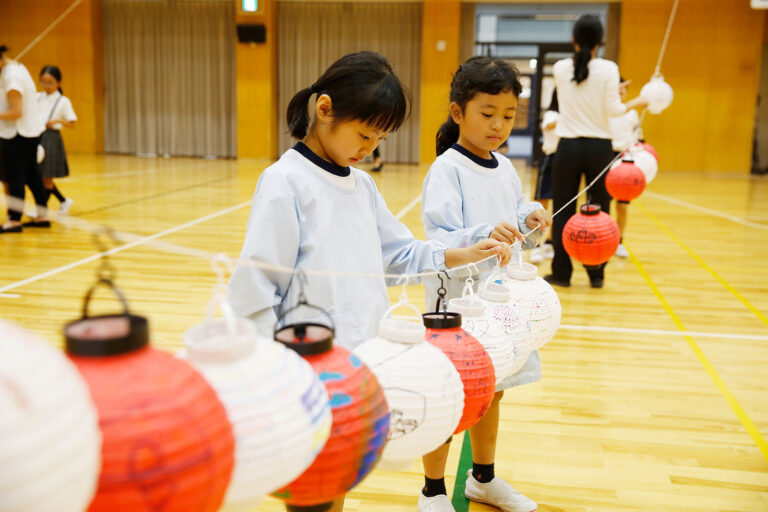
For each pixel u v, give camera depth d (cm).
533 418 201
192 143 1201
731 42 1042
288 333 75
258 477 58
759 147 1081
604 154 348
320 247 115
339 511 113
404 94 113
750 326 299
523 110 1502
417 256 129
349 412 68
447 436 83
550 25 1159
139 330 53
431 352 83
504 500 151
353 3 1130
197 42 1167
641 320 306
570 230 246
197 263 386
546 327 121
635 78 1071
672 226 573
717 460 178
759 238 520
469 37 1112
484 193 153
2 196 59
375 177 921
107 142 1211
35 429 40
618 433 192
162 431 49
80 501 44
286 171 115
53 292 314
